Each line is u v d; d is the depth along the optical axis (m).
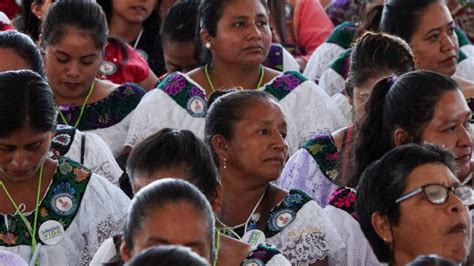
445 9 10.13
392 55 8.88
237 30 9.69
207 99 9.43
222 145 7.82
